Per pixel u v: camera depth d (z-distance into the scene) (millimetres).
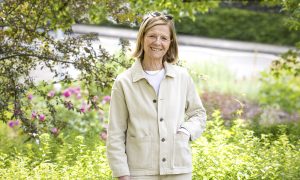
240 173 5555
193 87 4227
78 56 6344
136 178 3928
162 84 4035
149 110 3973
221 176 5609
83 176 5609
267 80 15055
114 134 3975
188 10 10461
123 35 21750
